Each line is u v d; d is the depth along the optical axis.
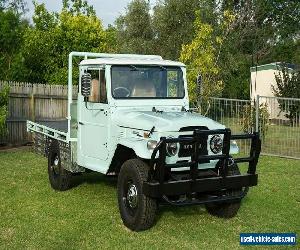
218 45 20.19
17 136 15.00
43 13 20.53
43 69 19.48
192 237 6.40
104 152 7.45
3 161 11.85
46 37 19.39
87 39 19.67
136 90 7.50
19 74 17.44
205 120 6.74
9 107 14.79
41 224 6.84
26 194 8.55
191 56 15.01
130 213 6.63
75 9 22.52
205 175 6.69
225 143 6.49
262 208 7.86
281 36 40.53
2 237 6.29
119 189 6.77
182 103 7.86
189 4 27.16
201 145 6.50
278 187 9.38
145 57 8.41
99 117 7.55
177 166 6.23
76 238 6.28
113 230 6.62
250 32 37.16
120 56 8.50
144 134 6.61
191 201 6.45
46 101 15.74
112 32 21.92
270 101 16.56
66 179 8.73
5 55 17.28
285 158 12.83
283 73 23.73
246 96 27.75
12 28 17.14
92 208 7.72
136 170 6.42
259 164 11.92
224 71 24.42
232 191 7.06
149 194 6.16
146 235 6.42
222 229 6.76
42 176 10.11
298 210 7.76
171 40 27.34
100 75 7.53
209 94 15.06
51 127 9.45
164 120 6.59
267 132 14.48
